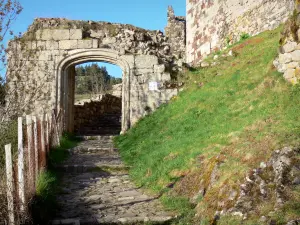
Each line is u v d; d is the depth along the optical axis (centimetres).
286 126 599
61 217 571
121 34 1577
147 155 924
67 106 1552
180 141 867
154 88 1516
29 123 622
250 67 1148
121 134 1441
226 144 659
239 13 1755
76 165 952
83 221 547
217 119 877
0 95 1277
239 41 1658
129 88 1516
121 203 649
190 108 1151
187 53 2398
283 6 1430
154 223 535
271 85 840
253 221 421
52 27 1559
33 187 562
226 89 1091
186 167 682
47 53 1532
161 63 1547
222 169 565
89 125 1988
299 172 463
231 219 445
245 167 530
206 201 529
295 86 749
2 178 475
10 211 438
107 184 810
